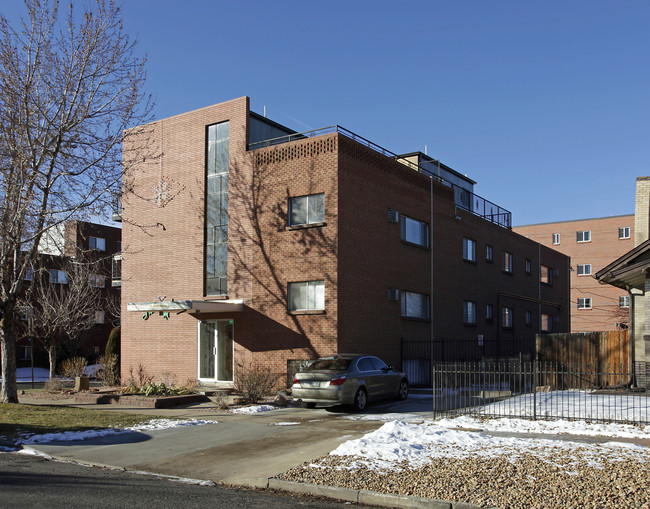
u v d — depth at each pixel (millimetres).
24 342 45375
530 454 9547
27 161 17188
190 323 24156
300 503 7750
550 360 20953
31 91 17688
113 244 49844
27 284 37812
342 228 20969
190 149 24859
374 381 17312
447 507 7293
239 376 20672
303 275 21234
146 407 17703
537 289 39281
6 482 8703
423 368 25328
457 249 29406
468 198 32469
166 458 10750
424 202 26766
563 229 62562
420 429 11750
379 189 23422
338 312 20422
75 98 17922
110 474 9570
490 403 16266
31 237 17672
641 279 18500
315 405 17344
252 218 22734
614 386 18984
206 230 24203
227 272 23250
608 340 20188
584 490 7516
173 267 24891
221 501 7770
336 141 21062
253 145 24031
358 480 8391
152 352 25203
